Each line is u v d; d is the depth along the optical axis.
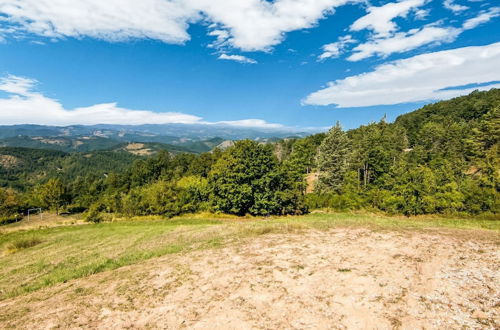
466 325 6.15
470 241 12.55
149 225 34.25
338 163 49.94
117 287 10.11
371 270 9.39
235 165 36.22
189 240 18.20
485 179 30.56
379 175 52.09
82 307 8.66
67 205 79.50
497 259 9.91
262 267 10.47
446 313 6.66
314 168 68.56
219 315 7.36
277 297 8.03
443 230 15.80
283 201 35.41
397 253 11.05
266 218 33.59
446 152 61.84
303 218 26.48
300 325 6.60
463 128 73.19
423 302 7.21
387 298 7.52
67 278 12.95
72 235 30.23
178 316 7.53
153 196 42.19
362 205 34.59
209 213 37.66
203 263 11.67
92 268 13.86
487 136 52.44
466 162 50.28
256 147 38.16
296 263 10.59
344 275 9.14
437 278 8.52
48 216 77.44
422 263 9.78
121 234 27.47
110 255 17.23
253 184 35.16
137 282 10.34
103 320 7.71
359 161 54.25
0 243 29.59
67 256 19.31
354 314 6.90
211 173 40.94
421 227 17.36
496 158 36.72
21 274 15.85
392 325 6.36
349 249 11.99
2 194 72.19
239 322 6.94
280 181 37.34
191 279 9.97
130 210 44.62
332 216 27.52
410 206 29.77
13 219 72.06
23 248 25.30
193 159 93.44
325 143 54.03
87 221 43.41
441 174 32.44
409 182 31.27
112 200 52.62
